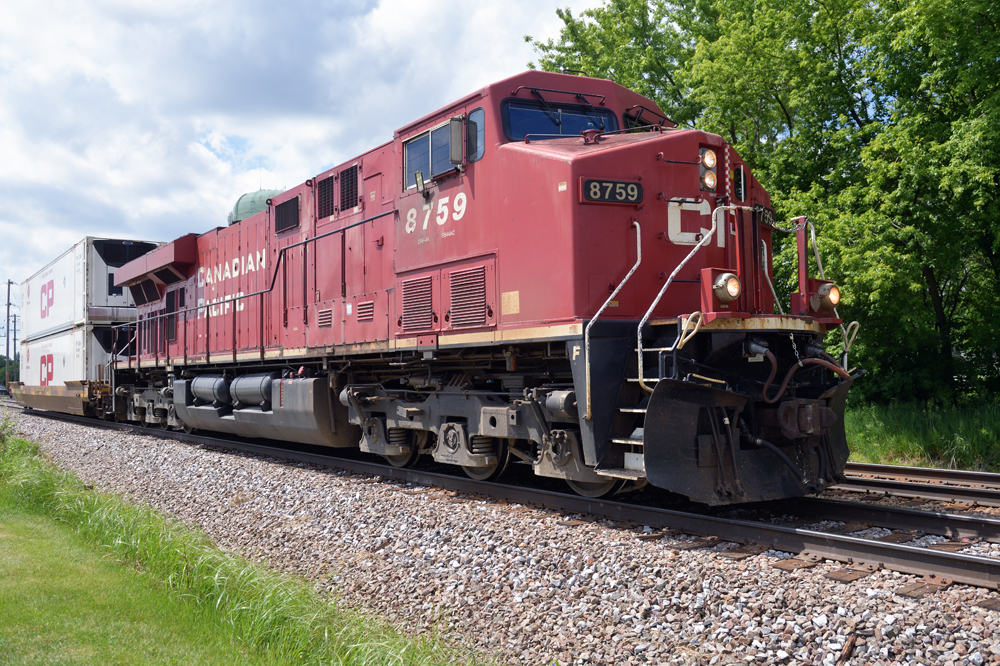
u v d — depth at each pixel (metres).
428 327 8.34
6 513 7.63
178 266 15.93
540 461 7.13
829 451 6.72
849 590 4.41
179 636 4.29
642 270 6.79
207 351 14.29
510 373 7.75
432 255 8.32
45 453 13.97
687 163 7.06
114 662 3.82
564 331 6.52
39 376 26.05
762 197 7.93
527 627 4.36
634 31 20.56
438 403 8.48
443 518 6.70
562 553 5.45
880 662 3.58
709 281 5.95
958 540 5.65
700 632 4.08
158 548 5.78
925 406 13.01
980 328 13.53
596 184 6.60
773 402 6.31
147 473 10.75
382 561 5.88
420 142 8.56
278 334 11.96
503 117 7.49
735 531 5.64
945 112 13.04
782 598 4.29
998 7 11.18
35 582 5.13
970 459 10.42
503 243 7.30
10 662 3.73
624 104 8.18
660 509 6.15
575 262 6.53
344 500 7.75
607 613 4.40
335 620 4.36
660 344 6.41
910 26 12.20
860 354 13.20
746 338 6.20
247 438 15.37
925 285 13.17
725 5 16.44
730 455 6.13
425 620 4.70
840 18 14.12
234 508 8.08
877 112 14.36
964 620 3.87
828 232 12.49
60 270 23.52
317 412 10.40
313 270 11.03
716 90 15.77
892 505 7.08
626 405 6.46
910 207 12.66
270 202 12.42
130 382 19.52
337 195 10.48
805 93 14.62
